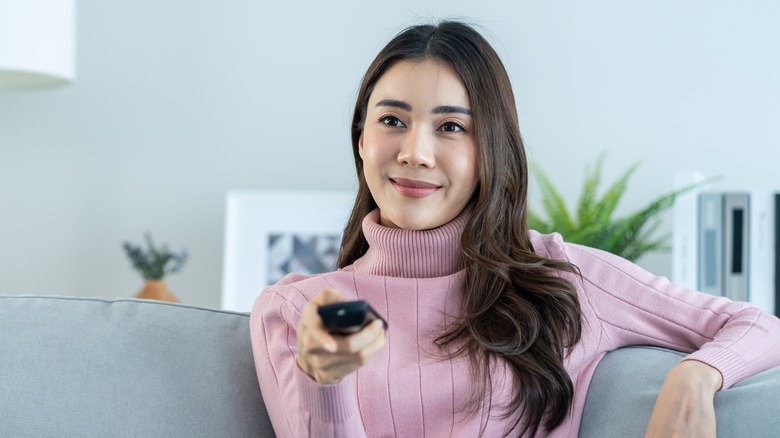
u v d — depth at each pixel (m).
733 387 1.09
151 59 2.96
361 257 1.40
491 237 1.27
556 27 2.68
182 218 2.93
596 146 2.65
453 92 1.23
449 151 1.24
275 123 2.88
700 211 2.20
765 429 1.02
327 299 0.90
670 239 2.57
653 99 2.62
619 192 2.37
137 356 1.19
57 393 1.16
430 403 1.17
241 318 1.28
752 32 2.57
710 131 2.59
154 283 2.62
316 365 0.92
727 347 1.12
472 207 1.30
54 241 2.99
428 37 1.26
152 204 2.95
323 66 2.85
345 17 2.84
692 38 2.61
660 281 1.28
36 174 3.01
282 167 2.87
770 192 2.16
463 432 1.16
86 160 2.99
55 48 2.56
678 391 1.05
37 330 1.21
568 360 1.22
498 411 1.17
